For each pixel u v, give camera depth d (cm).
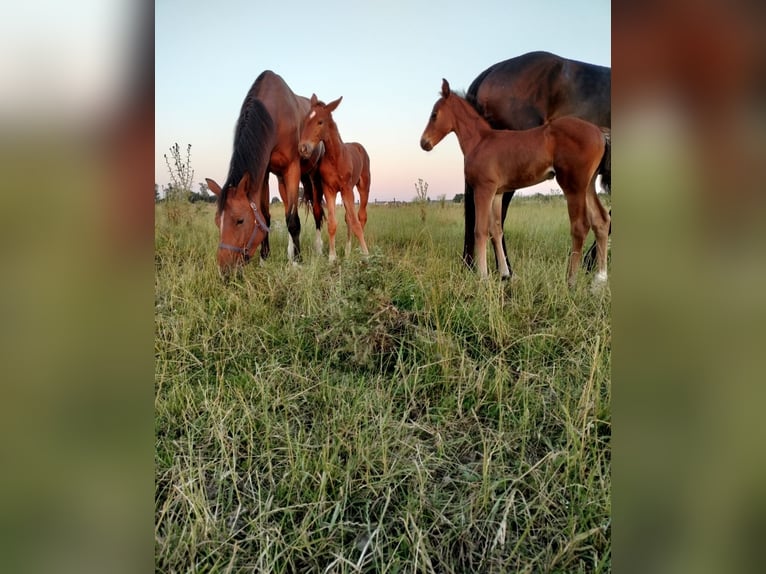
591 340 214
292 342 234
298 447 184
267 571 155
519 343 226
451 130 261
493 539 160
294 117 290
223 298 262
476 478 176
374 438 190
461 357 210
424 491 171
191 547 162
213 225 289
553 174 251
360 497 174
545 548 156
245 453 194
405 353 224
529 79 257
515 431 188
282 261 300
